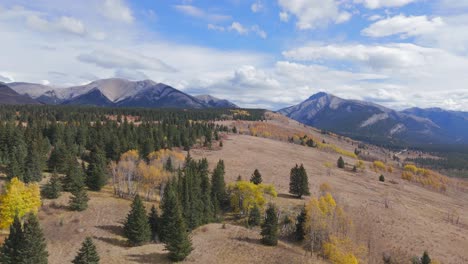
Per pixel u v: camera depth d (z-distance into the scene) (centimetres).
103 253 6162
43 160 10144
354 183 14612
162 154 12594
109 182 10731
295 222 8825
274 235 7138
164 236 7100
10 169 8662
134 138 14650
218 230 7825
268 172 14450
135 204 6881
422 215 11125
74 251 6275
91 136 14412
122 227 7475
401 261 7606
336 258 6938
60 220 7338
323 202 8444
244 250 6656
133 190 10056
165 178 9762
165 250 6388
